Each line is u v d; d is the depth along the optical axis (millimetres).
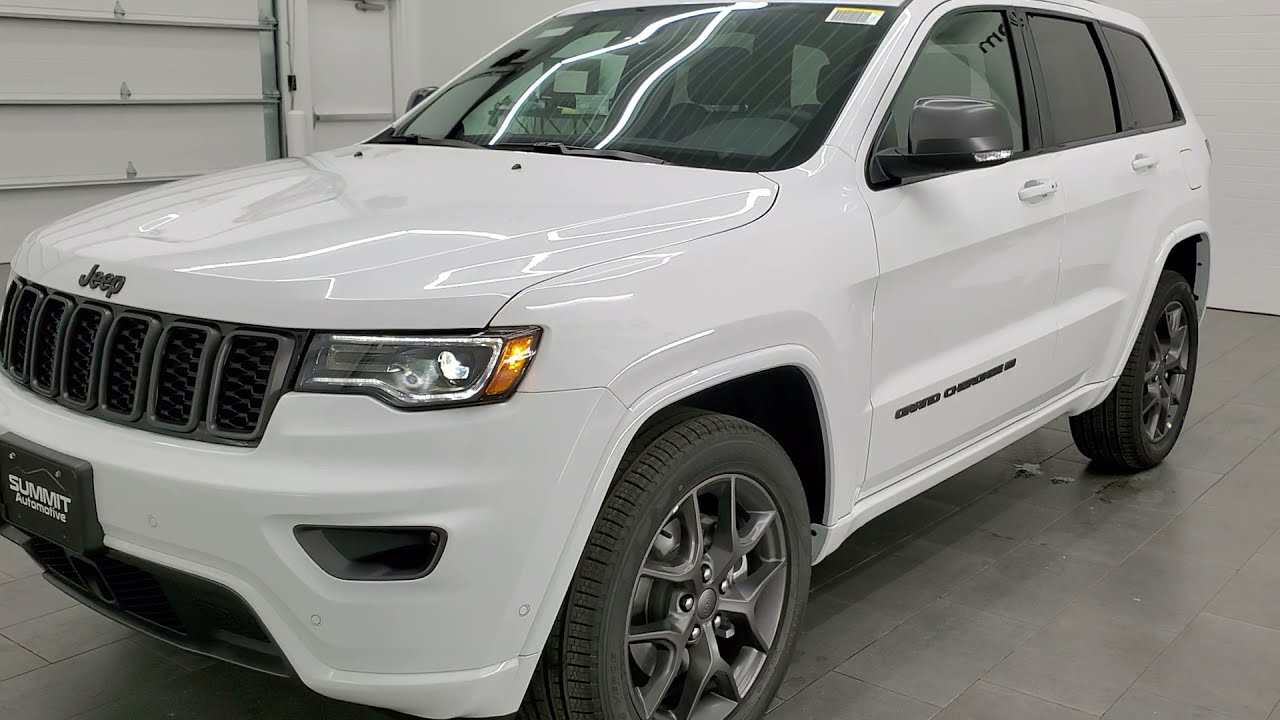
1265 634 2857
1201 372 5777
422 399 1683
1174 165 3818
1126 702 2504
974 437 2969
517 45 3307
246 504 1694
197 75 10469
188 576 1774
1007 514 3693
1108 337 3561
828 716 2406
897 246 2457
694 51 2814
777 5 2898
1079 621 2906
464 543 1694
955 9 2891
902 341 2535
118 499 1824
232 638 1863
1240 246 7609
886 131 2562
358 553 1735
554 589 1794
